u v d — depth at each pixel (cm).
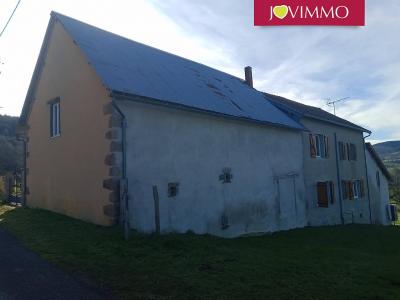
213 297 539
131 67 1149
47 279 583
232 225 1292
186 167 1125
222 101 1369
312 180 1861
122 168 937
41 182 1245
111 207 917
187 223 1110
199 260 707
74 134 1074
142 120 1004
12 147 3030
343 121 2408
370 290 635
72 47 1120
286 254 917
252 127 1454
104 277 594
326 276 697
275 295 566
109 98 948
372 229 1866
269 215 1501
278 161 1602
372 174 2727
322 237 1452
